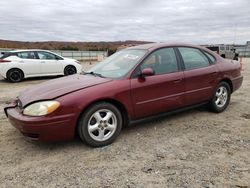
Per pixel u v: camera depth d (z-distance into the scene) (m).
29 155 3.86
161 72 4.67
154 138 4.38
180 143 4.17
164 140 4.30
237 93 8.02
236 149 3.92
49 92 3.96
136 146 4.08
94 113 3.95
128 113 4.28
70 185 3.06
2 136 4.60
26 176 3.29
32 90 4.34
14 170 3.44
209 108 5.71
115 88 4.11
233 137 4.38
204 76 5.21
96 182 3.11
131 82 4.27
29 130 3.66
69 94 3.84
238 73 6.10
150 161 3.59
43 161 3.66
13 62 12.14
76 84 4.17
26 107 3.81
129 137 4.44
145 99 4.41
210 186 2.96
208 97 5.39
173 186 2.98
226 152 3.82
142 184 3.04
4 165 3.57
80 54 37.03
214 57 5.65
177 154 3.78
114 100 4.12
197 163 3.50
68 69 13.88
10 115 3.98
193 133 4.58
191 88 5.02
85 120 3.88
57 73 13.51
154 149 3.96
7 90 9.79
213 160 3.58
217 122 5.13
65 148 4.05
